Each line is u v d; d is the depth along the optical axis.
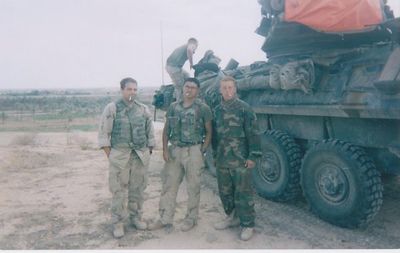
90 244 4.41
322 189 4.90
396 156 4.44
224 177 4.54
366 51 4.79
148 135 4.74
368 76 4.44
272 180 5.82
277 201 5.84
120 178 4.54
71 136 17.98
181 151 4.58
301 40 5.36
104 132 4.45
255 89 6.07
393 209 5.35
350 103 4.42
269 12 5.59
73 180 7.66
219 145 4.50
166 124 4.72
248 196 4.45
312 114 5.00
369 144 4.57
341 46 5.25
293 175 5.48
